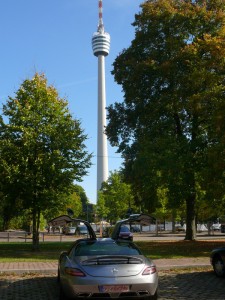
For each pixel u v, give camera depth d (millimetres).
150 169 25531
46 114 22438
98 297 7594
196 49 26297
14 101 22250
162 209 58156
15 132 22062
